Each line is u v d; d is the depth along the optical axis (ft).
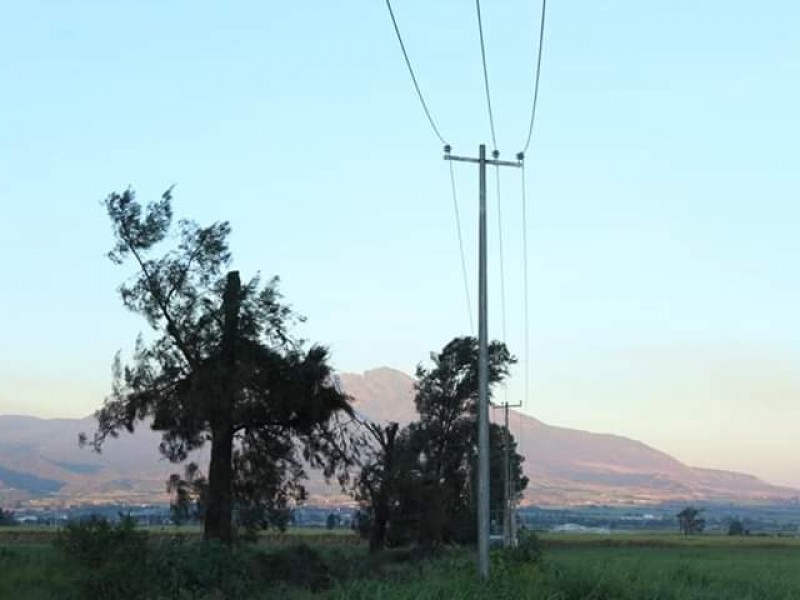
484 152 95.96
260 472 155.94
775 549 314.35
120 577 91.66
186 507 153.07
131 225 146.72
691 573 124.57
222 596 103.40
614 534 498.28
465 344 269.03
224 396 144.77
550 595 78.95
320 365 153.28
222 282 152.35
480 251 95.04
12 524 439.63
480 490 91.56
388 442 200.03
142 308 148.46
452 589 75.36
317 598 99.91
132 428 151.33
